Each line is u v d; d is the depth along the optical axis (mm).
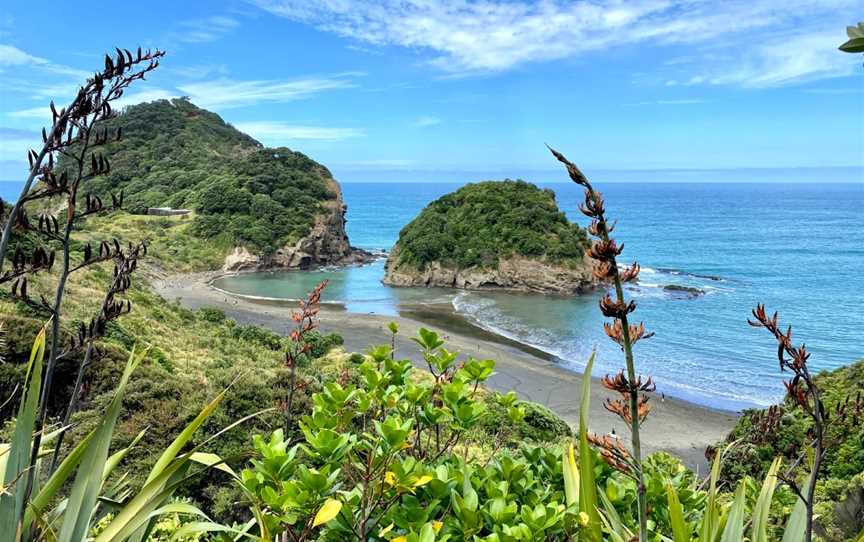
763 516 2041
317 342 30969
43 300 2430
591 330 47469
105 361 12711
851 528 3807
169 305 34906
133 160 113125
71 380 11797
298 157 101250
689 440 24328
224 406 11227
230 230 81938
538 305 57812
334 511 1925
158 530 4383
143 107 130000
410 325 48781
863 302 57781
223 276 75625
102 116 2498
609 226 1771
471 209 74625
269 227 84062
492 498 2420
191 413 10531
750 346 41438
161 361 19875
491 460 3285
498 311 55312
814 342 43500
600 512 2271
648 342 42625
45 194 2383
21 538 2162
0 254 2252
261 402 11617
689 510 2684
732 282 70188
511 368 36312
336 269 84875
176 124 127688
